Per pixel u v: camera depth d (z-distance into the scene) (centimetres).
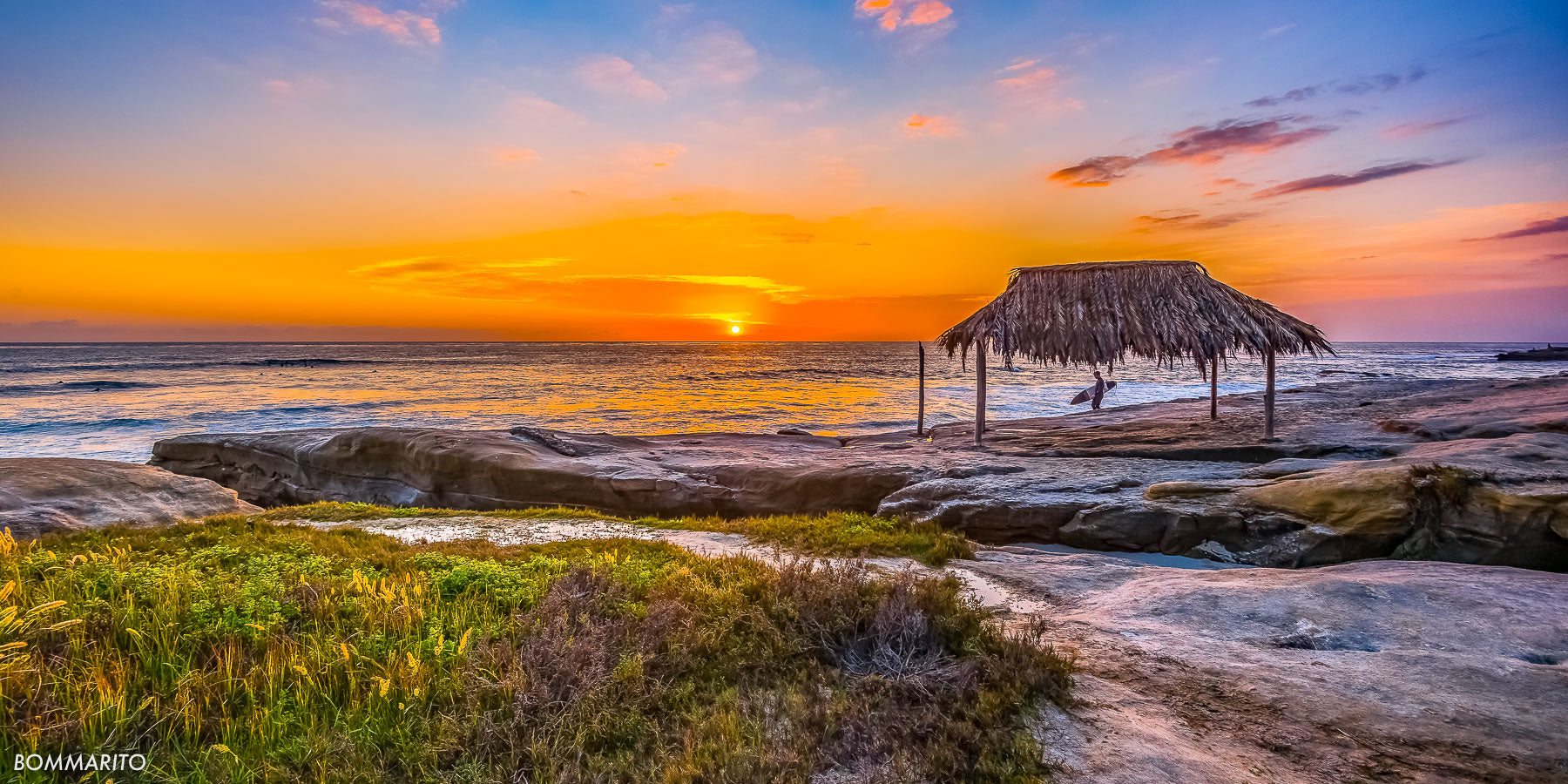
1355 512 1130
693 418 4722
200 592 657
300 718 452
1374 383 3581
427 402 5678
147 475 1664
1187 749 436
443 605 682
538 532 1367
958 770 401
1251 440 1917
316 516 1655
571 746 423
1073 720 472
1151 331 1814
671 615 611
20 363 11650
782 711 483
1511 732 458
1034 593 850
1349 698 509
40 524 1322
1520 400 2228
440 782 395
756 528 1320
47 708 424
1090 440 2117
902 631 567
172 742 425
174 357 15025
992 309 2045
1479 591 741
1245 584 795
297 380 8256
